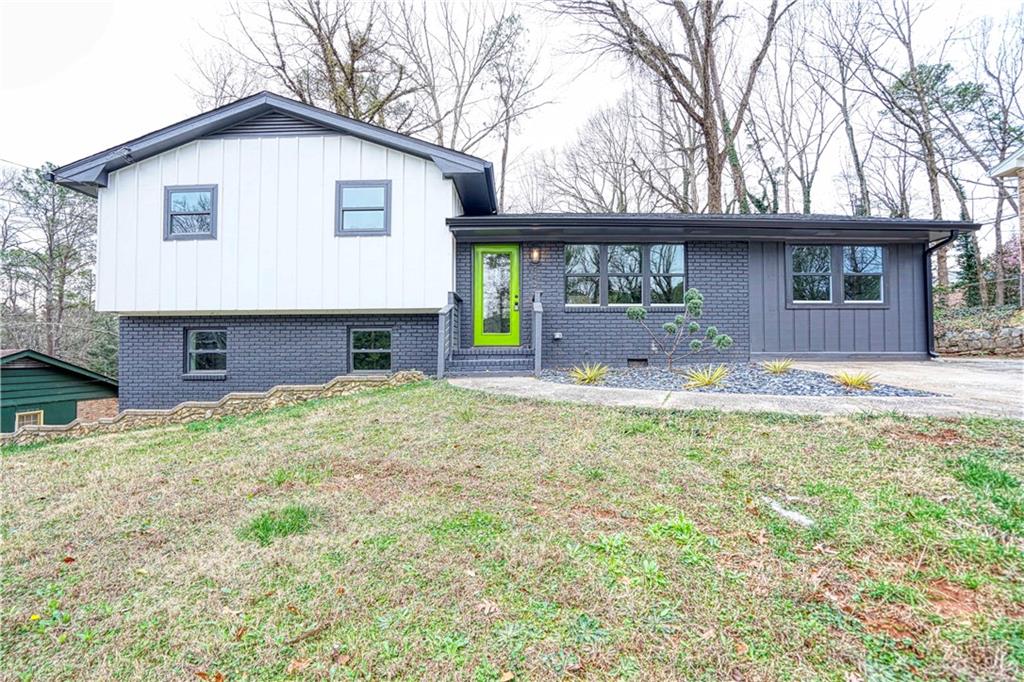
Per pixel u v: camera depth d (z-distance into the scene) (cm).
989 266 1706
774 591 208
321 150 887
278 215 887
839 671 166
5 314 1811
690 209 1919
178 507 329
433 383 731
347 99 1588
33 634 205
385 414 545
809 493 294
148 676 180
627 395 580
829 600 201
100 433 702
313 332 923
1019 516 254
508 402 560
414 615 205
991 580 210
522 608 206
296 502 325
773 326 943
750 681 163
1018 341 1080
